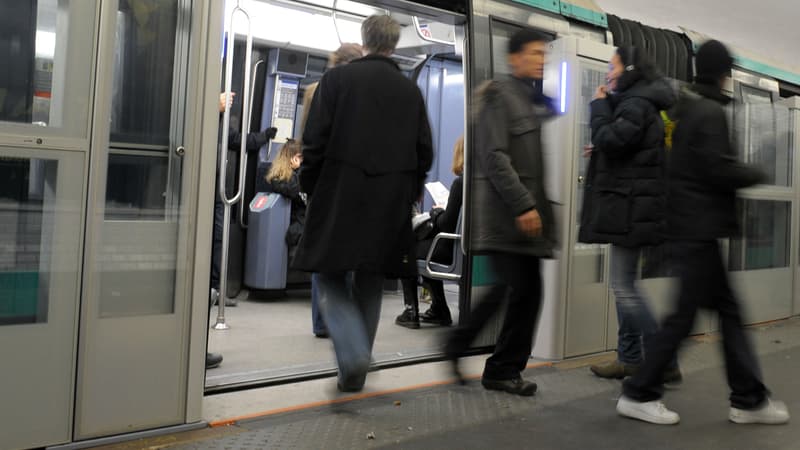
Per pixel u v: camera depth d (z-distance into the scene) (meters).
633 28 5.83
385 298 7.70
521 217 3.62
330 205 3.65
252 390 3.99
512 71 3.82
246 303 6.88
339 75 3.68
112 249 3.03
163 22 3.16
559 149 4.98
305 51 6.86
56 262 2.89
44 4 2.86
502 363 4.11
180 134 3.21
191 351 3.25
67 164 2.91
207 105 3.24
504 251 3.74
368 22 3.84
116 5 3.01
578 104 5.03
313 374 4.27
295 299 7.28
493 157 3.63
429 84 7.14
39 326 2.85
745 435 3.47
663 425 3.61
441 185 6.59
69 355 2.93
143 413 3.14
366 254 3.62
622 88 4.08
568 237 4.97
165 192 3.18
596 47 5.12
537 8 5.03
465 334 3.92
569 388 4.26
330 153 3.65
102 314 3.02
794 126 7.38
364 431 3.38
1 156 2.77
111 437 3.05
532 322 4.04
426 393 4.06
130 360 3.08
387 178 3.69
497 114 3.68
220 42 3.27
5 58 2.79
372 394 3.99
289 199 6.88
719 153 3.46
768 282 7.05
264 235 6.81
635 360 4.45
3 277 2.77
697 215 3.55
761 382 3.65
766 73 7.22
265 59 6.90
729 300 3.66
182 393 3.25
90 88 2.96
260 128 6.99
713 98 3.54
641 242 4.03
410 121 3.79
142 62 3.12
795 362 5.20
